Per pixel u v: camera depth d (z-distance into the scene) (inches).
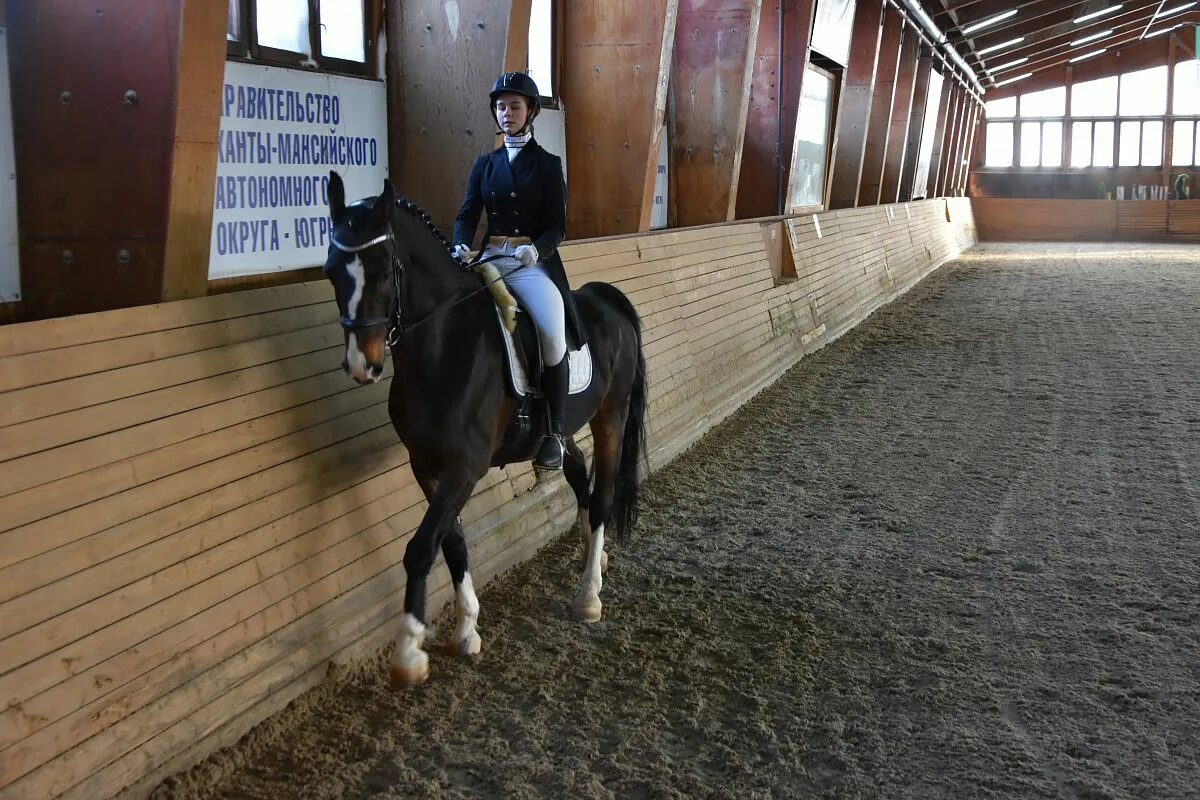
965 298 586.6
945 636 142.3
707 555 176.7
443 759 111.9
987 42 1060.5
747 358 317.4
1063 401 299.7
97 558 100.9
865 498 208.5
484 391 122.6
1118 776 106.6
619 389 155.9
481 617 150.4
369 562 139.9
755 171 479.2
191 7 125.0
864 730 117.2
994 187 1407.5
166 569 108.6
